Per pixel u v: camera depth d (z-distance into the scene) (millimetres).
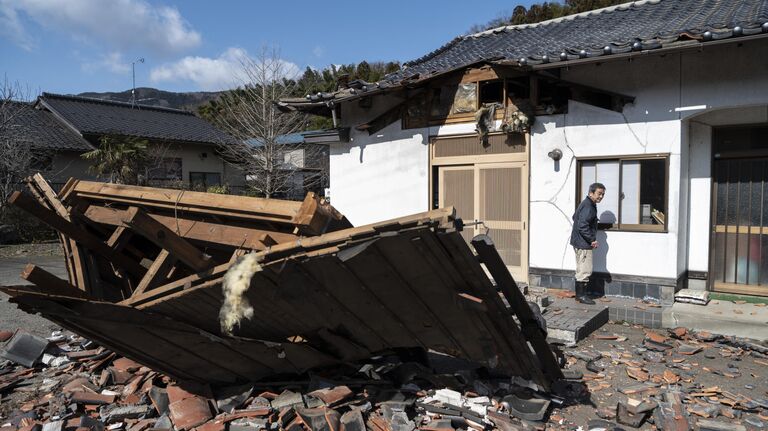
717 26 6074
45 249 15648
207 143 23266
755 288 7301
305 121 21641
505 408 4316
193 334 4078
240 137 22609
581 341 6121
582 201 7246
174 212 4445
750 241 7348
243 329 4297
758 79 6375
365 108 9891
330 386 4438
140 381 4812
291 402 4254
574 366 5398
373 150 9812
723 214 7543
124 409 4273
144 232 3533
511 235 8398
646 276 7223
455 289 3645
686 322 6508
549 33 10430
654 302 7117
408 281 3660
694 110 6777
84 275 4895
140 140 19484
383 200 9727
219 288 3812
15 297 3477
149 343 4121
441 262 3420
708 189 7535
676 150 6926
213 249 4531
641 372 5125
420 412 4262
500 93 8523
